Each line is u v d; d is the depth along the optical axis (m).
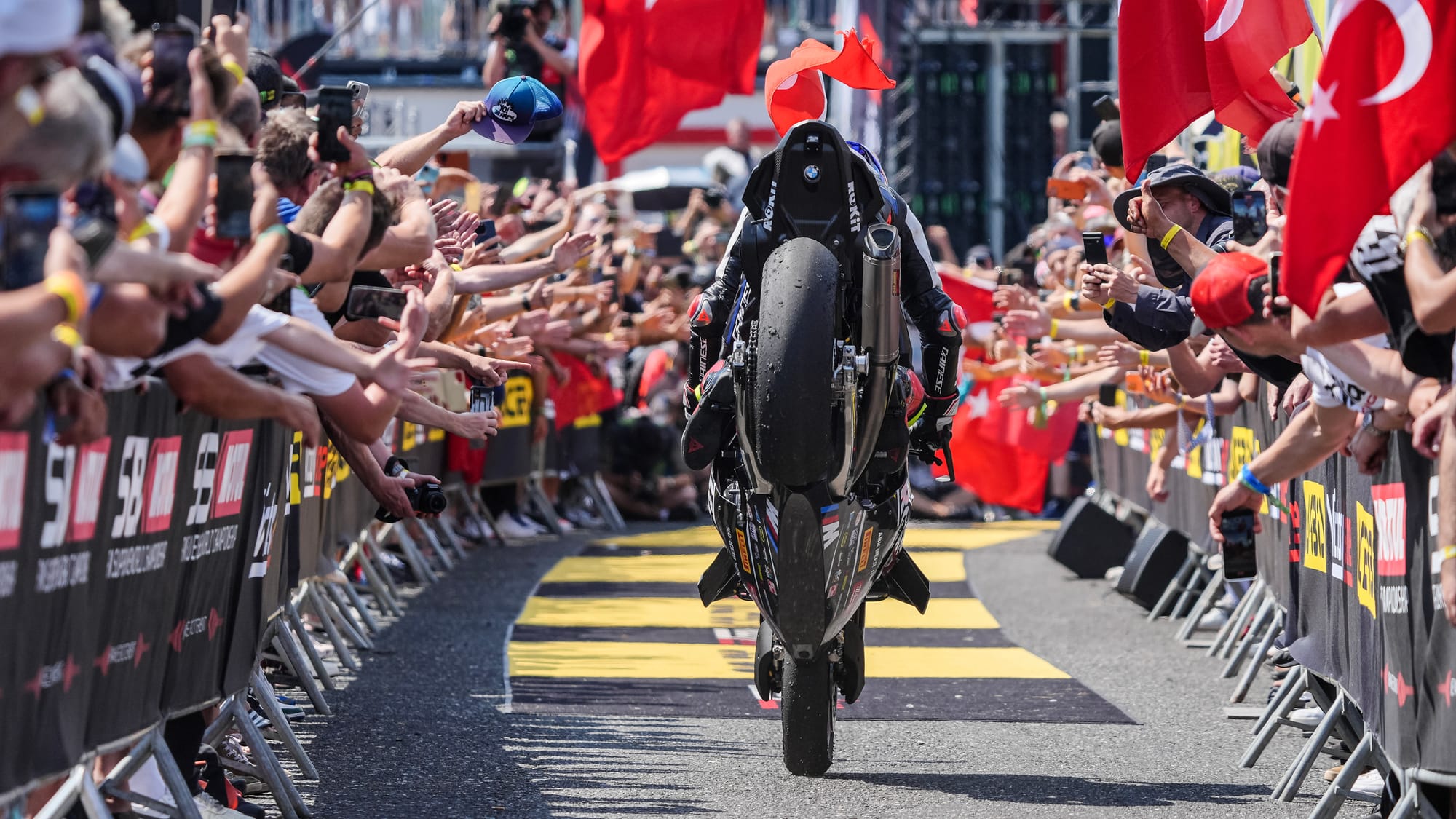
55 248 9.90
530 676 25.00
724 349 16.58
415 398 18.88
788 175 15.80
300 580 23.25
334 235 14.84
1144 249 26.06
